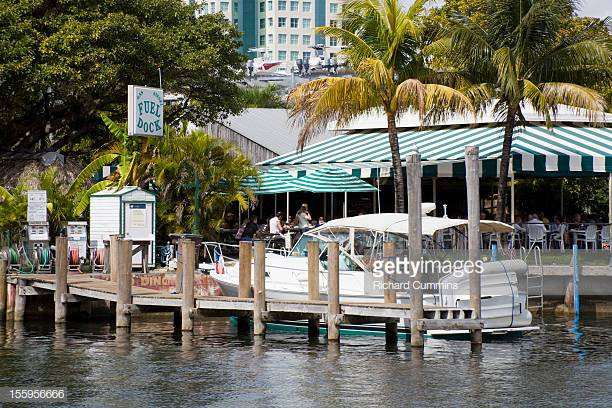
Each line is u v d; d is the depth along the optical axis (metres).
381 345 22.14
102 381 18.22
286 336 23.55
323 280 23.25
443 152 32.72
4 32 36.72
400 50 29.89
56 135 45.41
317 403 16.62
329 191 33.59
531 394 17.41
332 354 20.92
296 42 189.12
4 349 21.44
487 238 29.08
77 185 33.06
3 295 26.34
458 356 20.89
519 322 23.09
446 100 28.75
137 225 29.25
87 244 31.47
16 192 31.45
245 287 23.53
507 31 29.80
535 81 30.19
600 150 31.95
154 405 16.52
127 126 33.41
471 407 16.47
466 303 22.09
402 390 17.59
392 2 29.50
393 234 24.17
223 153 32.59
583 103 29.09
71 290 25.00
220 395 17.17
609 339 23.45
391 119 29.89
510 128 29.98
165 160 31.61
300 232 32.69
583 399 17.06
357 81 29.14
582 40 29.72
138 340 22.80
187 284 22.77
